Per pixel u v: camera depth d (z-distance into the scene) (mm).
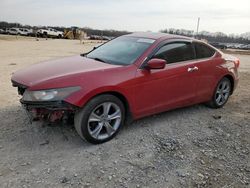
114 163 4055
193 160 4312
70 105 4062
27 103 4164
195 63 5703
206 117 6020
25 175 3660
